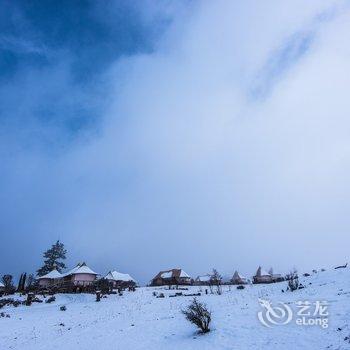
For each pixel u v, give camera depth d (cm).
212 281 6350
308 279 3553
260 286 4650
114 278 7281
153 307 3219
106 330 2316
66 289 5138
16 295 5100
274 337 1405
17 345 2200
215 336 1623
